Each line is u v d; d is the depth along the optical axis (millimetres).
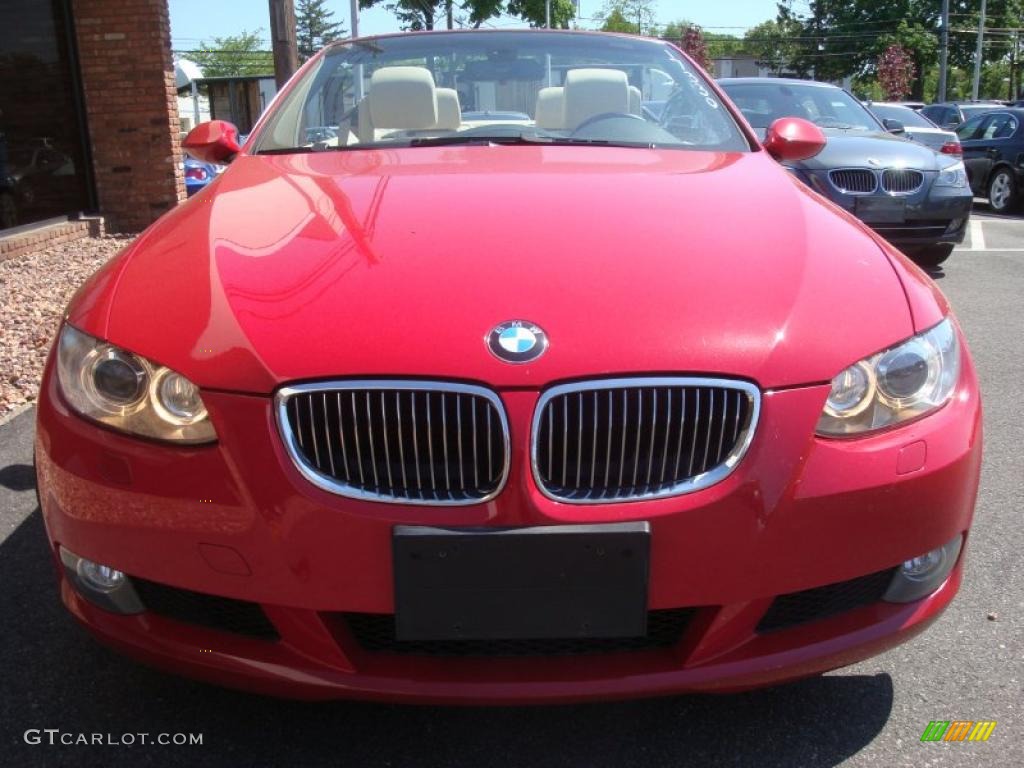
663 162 2883
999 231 11570
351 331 1908
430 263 2092
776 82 9453
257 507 1854
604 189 2531
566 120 3350
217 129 3363
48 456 2043
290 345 1896
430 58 3547
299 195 2553
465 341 1881
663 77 3508
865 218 7496
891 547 1973
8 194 8672
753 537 1875
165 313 2029
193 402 1901
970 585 2904
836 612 2031
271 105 3447
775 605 1979
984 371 5152
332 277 2062
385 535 1832
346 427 1861
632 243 2189
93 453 1958
